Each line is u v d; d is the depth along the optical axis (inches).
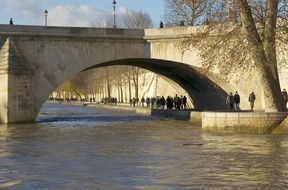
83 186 636.1
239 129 1363.2
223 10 1470.2
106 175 712.4
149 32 2140.7
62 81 2042.3
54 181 670.5
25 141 1208.8
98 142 1179.9
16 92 1907.0
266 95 1380.4
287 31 1441.9
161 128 1637.6
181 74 2450.8
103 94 5265.8
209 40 1589.6
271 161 827.4
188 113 2169.0
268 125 1328.7
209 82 2262.6
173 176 698.8
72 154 951.6
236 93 2036.2
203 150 990.4
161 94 3654.0
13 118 1903.3
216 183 646.5
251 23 1362.0
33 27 1989.4
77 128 1652.3
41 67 2010.3
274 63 1378.0
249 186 626.8
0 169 772.6
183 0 1615.4
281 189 608.7
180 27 2096.5
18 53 1942.7
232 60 1514.5
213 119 1409.9
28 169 771.4
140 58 2148.1
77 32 2049.7
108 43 2102.6
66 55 2048.5
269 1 1362.0
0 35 1955.0
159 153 955.3
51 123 1929.1
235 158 869.2
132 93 4471.0
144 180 671.1
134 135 1369.3
